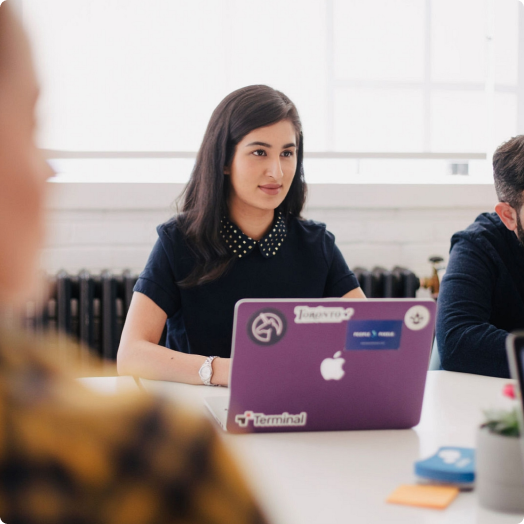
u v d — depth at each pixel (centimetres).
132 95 233
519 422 68
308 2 245
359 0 249
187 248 155
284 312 92
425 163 262
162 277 153
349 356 95
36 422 21
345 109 252
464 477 74
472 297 152
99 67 230
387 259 245
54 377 23
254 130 149
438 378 134
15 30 22
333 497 73
